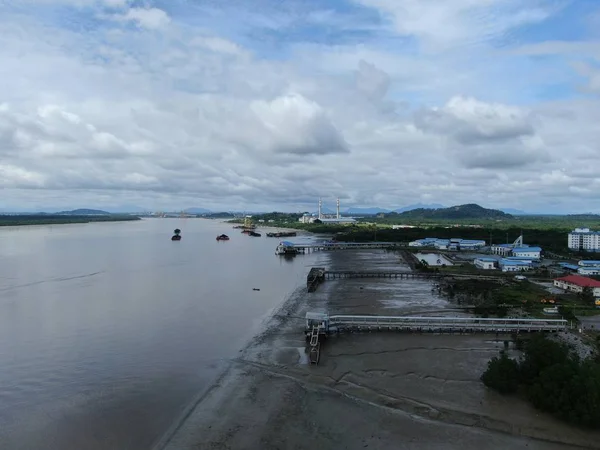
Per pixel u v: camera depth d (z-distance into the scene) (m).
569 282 95.12
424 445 35.59
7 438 35.84
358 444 35.72
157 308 79.06
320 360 53.97
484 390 45.38
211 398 43.59
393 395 44.47
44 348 56.88
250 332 65.50
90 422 38.62
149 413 40.38
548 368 42.16
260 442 35.91
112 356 54.44
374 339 61.69
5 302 82.75
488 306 78.81
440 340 61.19
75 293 91.75
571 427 38.12
